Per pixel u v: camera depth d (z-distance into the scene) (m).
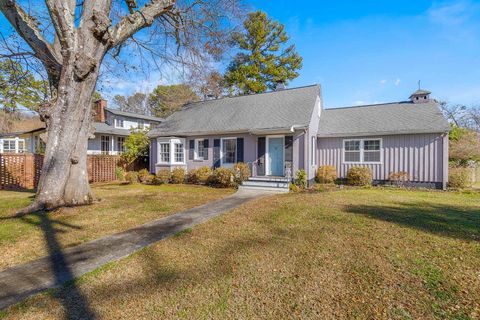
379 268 3.39
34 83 13.91
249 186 12.38
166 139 15.85
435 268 3.37
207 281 3.10
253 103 16.14
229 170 12.89
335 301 2.67
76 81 7.45
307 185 12.28
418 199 8.37
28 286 3.07
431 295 2.75
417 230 4.95
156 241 4.62
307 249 4.07
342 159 13.88
